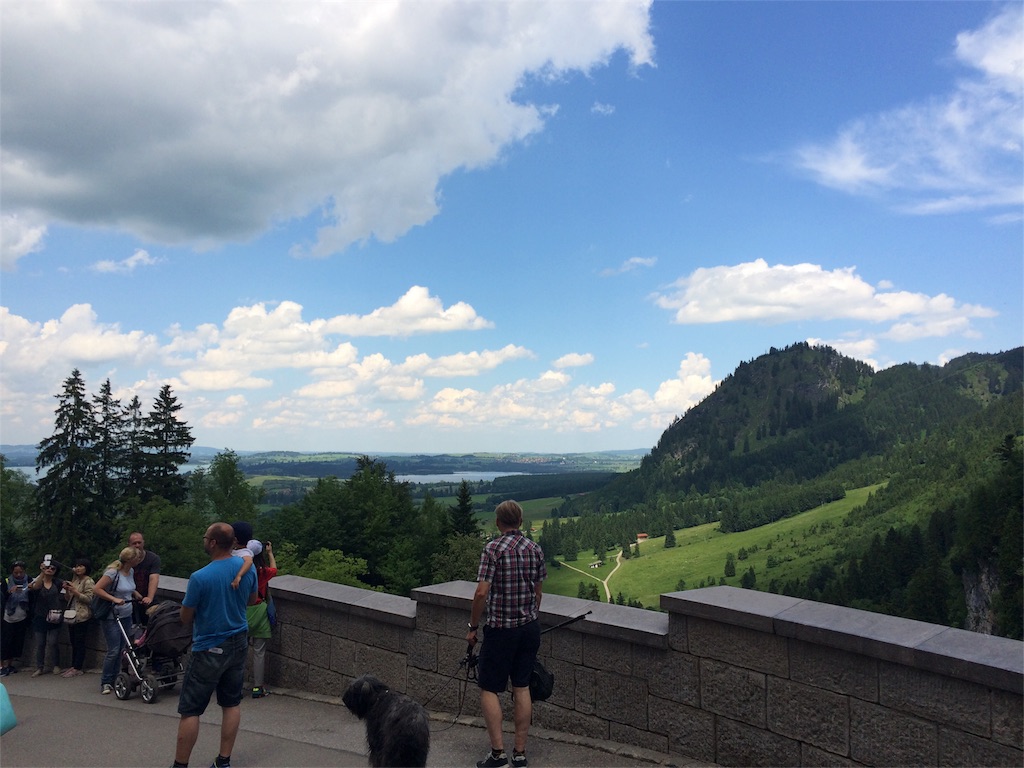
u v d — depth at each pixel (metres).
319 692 8.28
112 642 8.81
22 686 9.94
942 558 111.25
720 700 5.21
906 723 4.26
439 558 94.44
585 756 5.61
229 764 5.68
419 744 4.21
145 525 65.62
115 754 6.29
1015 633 89.25
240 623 5.66
